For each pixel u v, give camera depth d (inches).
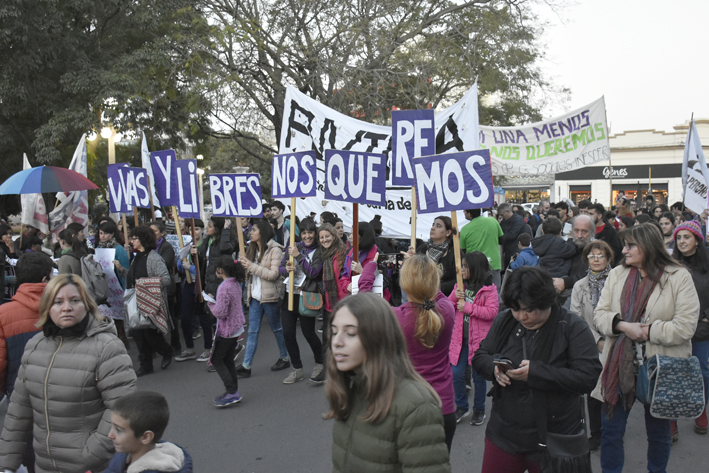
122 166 327.3
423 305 121.6
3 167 659.4
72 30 544.1
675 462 162.4
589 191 1800.0
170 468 88.7
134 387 113.5
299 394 228.7
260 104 715.4
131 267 261.1
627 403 136.3
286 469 164.2
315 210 361.1
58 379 110.7
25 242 327.3
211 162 1296.8
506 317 113.1
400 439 73.9
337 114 350.0
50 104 526.0
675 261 137.3
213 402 221.3
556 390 101.8
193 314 289.7
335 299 223.8
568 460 98.4
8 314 134.6
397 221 340.8
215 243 280.2
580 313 177.8
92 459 108.8
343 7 652.1
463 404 195.5
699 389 131.3
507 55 683.4
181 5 629.9
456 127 313.0
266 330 348.5
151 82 566.6
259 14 680.4
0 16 462.3
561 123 394.3
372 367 75.9
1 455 116.0
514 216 414.3
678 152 1678.2
